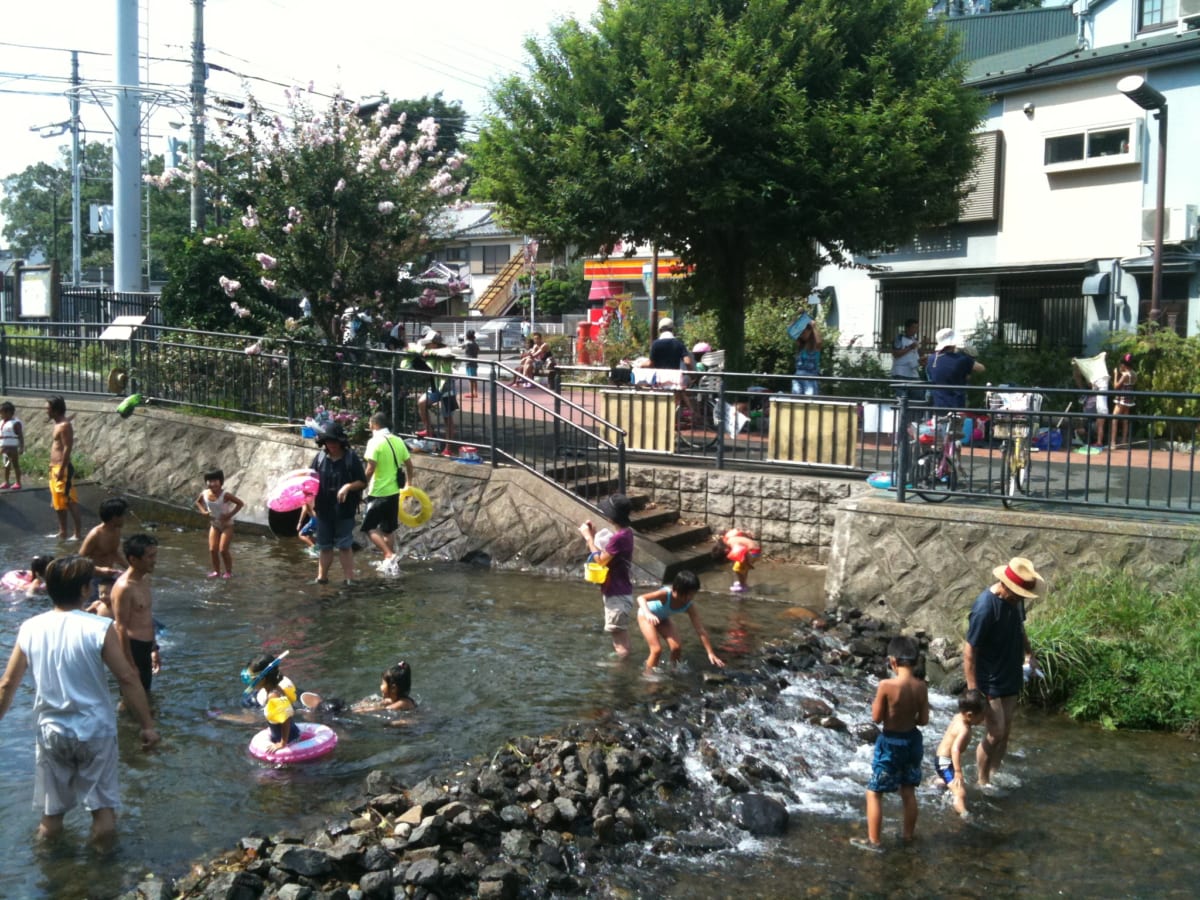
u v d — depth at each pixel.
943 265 22.59
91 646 5.40
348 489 10.97
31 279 23.03
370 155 14.88
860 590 10.19
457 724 7.19
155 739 5.69
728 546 11.17
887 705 6.04
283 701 6.55
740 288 17.47
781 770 6.98
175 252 20.41
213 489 11.30
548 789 6.14
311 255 14.60
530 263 32.94
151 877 5.07
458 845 5.57
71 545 12.83
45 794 5.43
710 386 14.50
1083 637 8.34
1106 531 9.13
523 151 16.05
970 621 6.80
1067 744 7.66
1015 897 5.57
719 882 5.64
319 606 10.24
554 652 8.88
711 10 15.68
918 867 5.87
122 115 23.06
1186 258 18.33
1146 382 16.36
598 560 8.83
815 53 15.13
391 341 15.33
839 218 14.99
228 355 15.07
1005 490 9.84
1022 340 21.00
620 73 15.55
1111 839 6.21
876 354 22.83
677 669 8.53
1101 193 19.95
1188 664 8.00
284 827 5.65
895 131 14.77
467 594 10.81
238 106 16.48
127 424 15.48
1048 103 20.64
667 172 14.78
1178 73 18.78
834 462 12.16
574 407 12.34
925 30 16.19
